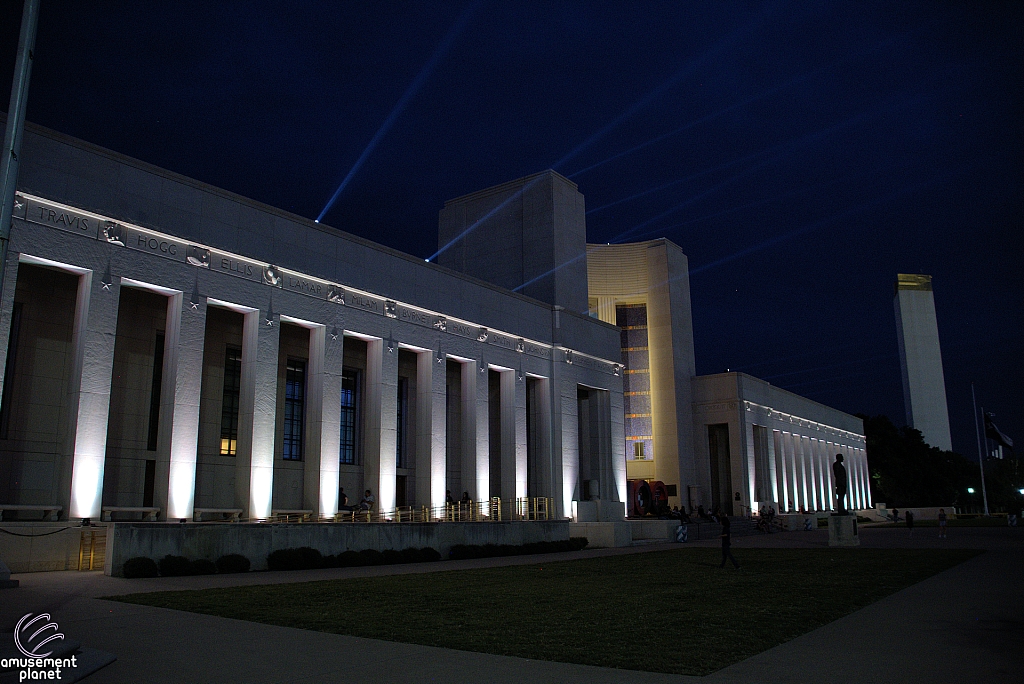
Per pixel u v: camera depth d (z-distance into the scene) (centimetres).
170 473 2783
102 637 1142
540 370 4859
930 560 2969
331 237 3547
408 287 3928
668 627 1289
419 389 4066
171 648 1061
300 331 3794
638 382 7319
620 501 5078
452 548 3284
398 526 3041
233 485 3397
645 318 7438
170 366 2870
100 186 2694
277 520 3139
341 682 872
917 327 16362
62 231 2566
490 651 1065
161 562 2194
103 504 2884
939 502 11744
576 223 5572
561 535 4075
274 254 3272
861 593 1830
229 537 2411
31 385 2731
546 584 2033
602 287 7431
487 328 4428
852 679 906
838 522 4178
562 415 4906
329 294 3488
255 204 3222
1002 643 1152
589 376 5284
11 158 1140
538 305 4922
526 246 5381
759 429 7812
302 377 3822
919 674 935
